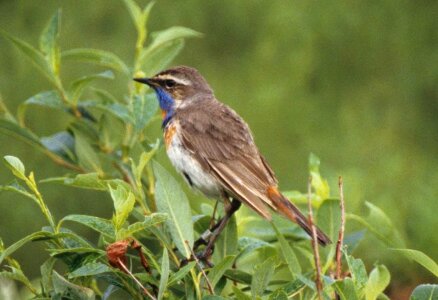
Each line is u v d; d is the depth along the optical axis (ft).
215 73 63.77
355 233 28.63
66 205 60.39
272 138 62.34
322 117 63.16
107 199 60.80
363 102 64.03
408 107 64.08
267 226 30.12
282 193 31.91
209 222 27.94
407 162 61.41
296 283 22.95
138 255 24.61
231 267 26.08
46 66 32.94
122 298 44.88
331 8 64.80
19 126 33.06
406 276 36.81
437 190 38.60
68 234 22.59
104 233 22.43
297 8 64.59
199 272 23.65
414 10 65.67
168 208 24.08
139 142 31.63
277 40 64.23
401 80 64.69
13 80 62.54
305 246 29.04
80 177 24.45
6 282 28.48
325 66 64.34
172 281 21.81
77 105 33.14
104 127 33.71
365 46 64.90
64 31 63.93
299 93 63.36
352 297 21.61
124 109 31.94
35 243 58.95
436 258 35.70
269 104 62.75
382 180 59.82
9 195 59.67
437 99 64.64
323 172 48.62
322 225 26.94
